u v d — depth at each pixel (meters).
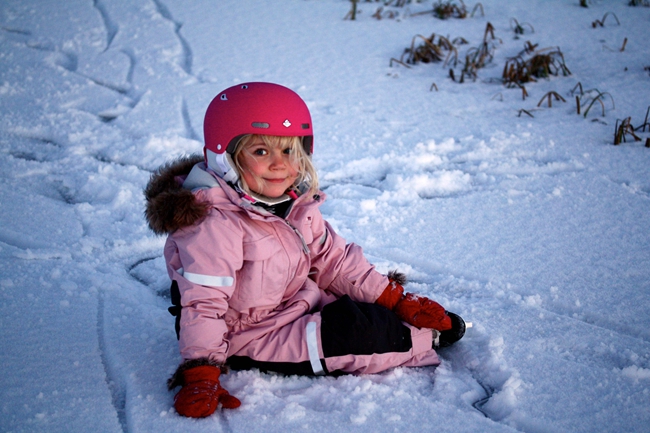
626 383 2.15
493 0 8.31
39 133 4.40
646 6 7.67
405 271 2.98
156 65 5.88
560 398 2.07
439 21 7.53
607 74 5.77
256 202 2.11
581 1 7.81
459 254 3.13
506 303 2.70
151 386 2.04
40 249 2.95
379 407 1.98
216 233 1.96
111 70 5.69
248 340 2.10
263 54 6.37
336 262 2.33
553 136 4.59
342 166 4.13
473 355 2.28
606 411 2.01
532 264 3.03
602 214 3.52
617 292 2.79
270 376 2.14
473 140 4.53
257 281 2.04
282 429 1.87
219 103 2.04
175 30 6.95
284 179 2.08
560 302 2.70
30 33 6.42
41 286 2.65
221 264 1.94
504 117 5.00
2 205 3.36
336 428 1.88
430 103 5.30
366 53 6.52
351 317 2.08
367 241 3.26
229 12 7.66
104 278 2.75
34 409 1.91
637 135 4.57
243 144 2.02
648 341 2.46
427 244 3.24
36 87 5.18
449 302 2.67
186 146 4.33
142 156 4.16
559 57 6.20
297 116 2.04
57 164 3.94
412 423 1.92
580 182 3.90
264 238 2.05
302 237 2.18
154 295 2.74
